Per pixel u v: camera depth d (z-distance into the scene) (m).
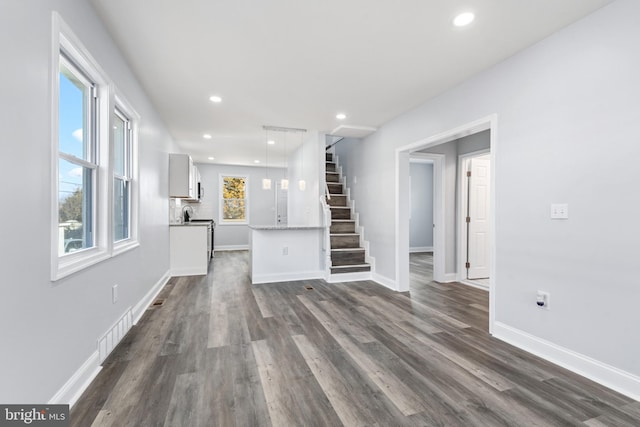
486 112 2.80
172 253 5.15
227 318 3.12
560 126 2.18
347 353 2.36
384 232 4.57
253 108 3.92
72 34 1.70
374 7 1.97
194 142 5.91
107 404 1.70
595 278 1.98
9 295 1.22
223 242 8.85
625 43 1.83
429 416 1.62
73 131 2.00
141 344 2.48
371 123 4.55
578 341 2.07
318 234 5.07
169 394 1.80
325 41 2.38
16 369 1.26
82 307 1.85
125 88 2.68
